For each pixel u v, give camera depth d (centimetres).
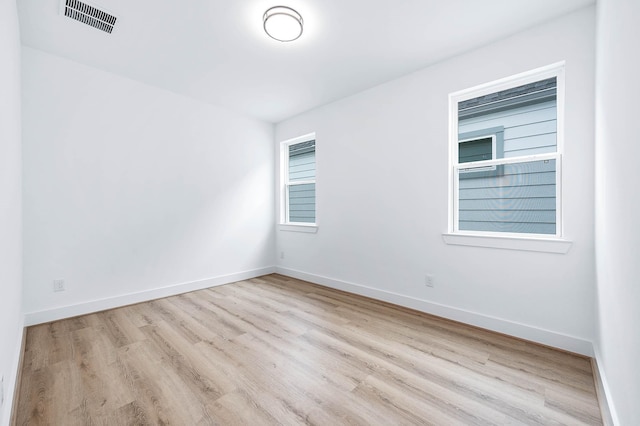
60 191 262
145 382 168
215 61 268
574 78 197
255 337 228
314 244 395
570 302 200
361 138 333
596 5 184
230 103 372
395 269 302
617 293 125
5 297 140
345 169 351
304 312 283
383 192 312
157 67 280
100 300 285
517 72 221
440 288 267
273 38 227
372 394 158
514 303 224
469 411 144
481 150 267
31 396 154
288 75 295
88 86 277
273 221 457
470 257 247
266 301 317
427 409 146
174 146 340
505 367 183
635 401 98
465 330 238
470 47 242
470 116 273
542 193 223
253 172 426
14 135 181
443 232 264
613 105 130
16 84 194
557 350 203
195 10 198
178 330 241
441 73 264
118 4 192
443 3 191
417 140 282
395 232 301
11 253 165
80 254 274
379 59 262
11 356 160
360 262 337
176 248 343
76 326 247
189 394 157
